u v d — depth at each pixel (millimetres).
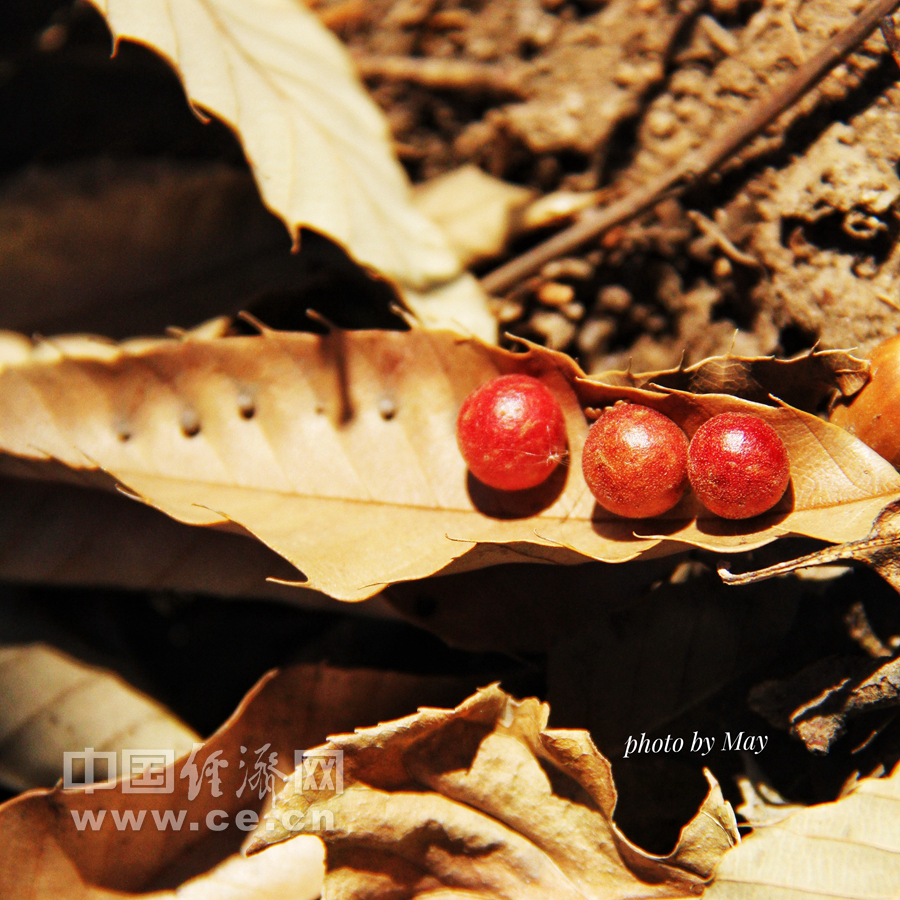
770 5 411
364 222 407
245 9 414
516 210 426
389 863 382
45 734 402
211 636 416
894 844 374
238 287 431
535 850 381
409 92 441
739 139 403
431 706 393
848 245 402
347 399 394
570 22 430
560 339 419
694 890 378
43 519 409
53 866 385
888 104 400
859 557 375
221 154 438
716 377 386
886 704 381
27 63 452
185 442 397
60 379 400
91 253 433
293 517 390
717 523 379
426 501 390
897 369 382
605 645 393
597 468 379
